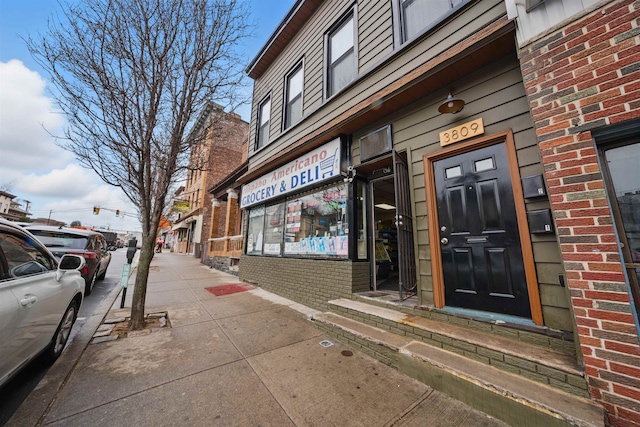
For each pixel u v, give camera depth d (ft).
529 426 6.15
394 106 13.47
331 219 16.85
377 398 7.61
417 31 13.53
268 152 24.86
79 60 11.50
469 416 6.86
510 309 9.04
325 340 11.70
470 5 11.09
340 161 15.94
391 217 24.93
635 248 6.18
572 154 6.84
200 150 16.85
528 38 8.02
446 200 11.19
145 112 13.07
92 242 22.45
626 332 5.76
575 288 6.49
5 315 6.01
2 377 6.10
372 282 15.40
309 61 20.83
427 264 11.43
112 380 8.29
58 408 6.88
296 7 21.30
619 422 5.62
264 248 24.09
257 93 29.37
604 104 6.49
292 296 18.80
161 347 10.82
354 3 17.42
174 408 7.02
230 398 7.50
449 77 11.30
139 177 13.26
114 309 16.22
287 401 7.41
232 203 37.55
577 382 6.33
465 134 10.71
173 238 110.01
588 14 7.02
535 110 7.59
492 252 9.66
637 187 6.29
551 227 8.19
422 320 10.44
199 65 13.84
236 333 12.46
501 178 9.71
